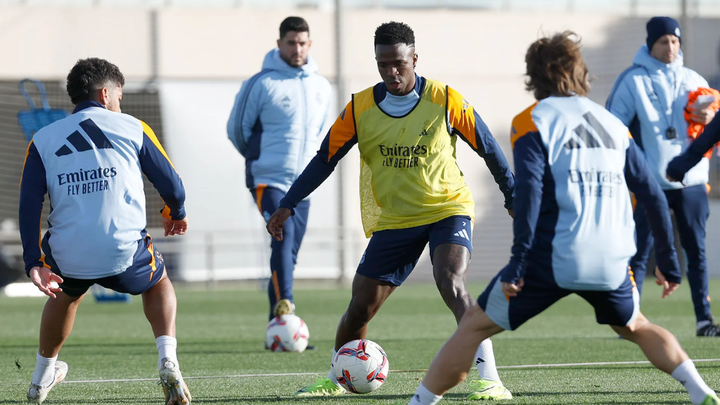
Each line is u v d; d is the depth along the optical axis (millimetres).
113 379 20688
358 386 17016
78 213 15234
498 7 73438
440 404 16312
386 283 17156
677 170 17625
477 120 16969
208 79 69875
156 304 16062
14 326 37312
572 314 41031
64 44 68000
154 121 69125
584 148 13188
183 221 16531
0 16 67188
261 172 27766
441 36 72688
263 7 70375
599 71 73625
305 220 27875
